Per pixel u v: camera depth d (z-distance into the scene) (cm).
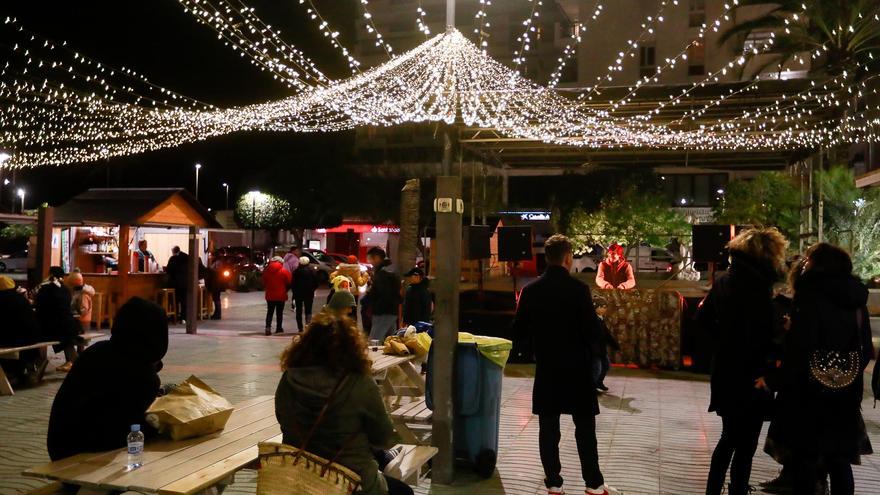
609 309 1117
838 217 1786
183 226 1814
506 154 1720
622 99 1336
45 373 1007
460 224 525
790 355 430
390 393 670
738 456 451
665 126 1406
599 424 729
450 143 1234
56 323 984
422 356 702
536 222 4338
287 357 331
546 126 1395
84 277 1603
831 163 1838
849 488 435
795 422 436
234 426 435
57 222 1581
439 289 525
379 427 329
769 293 445
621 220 2473
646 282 1836
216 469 348
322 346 325
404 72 1382
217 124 1975
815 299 432
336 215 4800
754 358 442
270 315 1520
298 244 4850
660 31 4753
